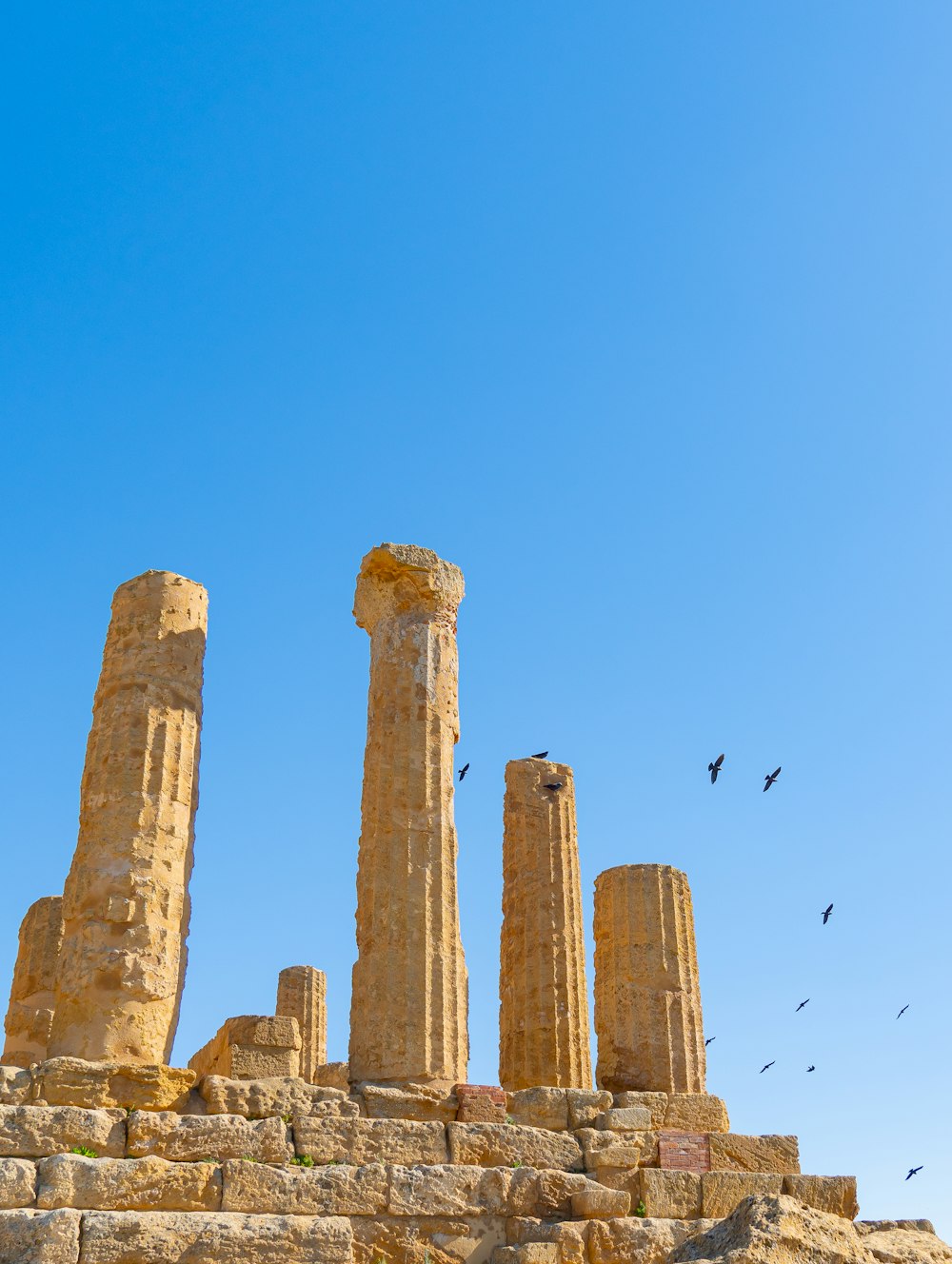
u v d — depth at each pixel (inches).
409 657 927.7
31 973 1091.9
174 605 888.9
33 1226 661.3
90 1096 739.4
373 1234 736.3
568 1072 960.9
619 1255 761.6
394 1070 825.5
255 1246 689.0
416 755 901.8
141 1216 682.2
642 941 1003.3
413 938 857.5
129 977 796.6
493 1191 773.3
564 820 1041.5
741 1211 585.9
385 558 944.9
